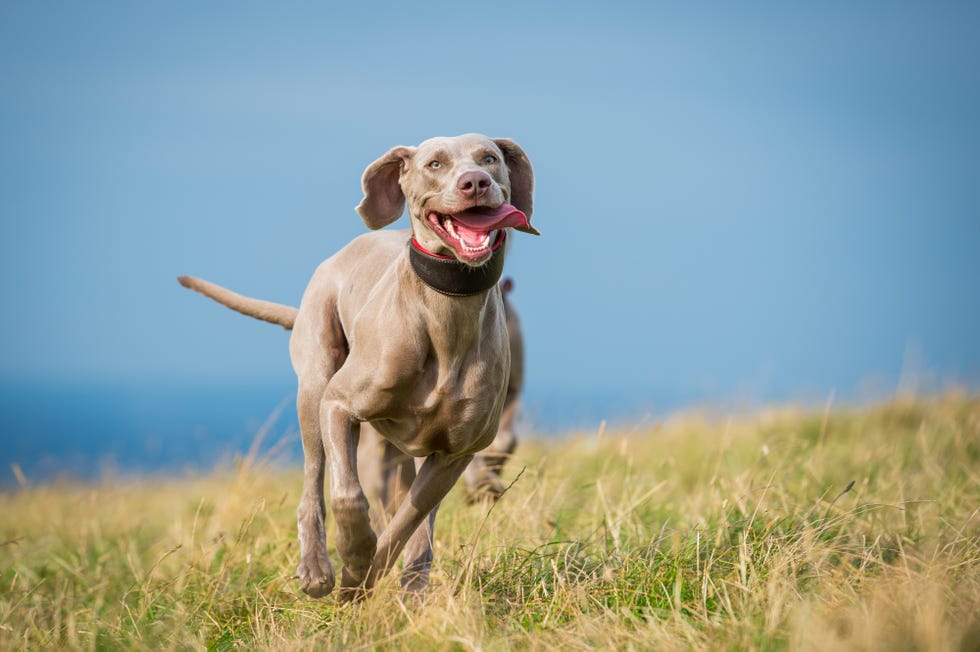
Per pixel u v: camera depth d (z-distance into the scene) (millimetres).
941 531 8180
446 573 8219
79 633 7902
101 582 9531
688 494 11117
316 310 8719
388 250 8430
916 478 10211
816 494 9883
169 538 10945
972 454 11531
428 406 7543
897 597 6570
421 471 8062
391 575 7816
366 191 7941
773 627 6398
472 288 7301
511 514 9500
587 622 6875
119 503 12844
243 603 8375
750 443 13258
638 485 10609
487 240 7113
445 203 7160
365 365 7605
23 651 7695
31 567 10430
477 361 7566
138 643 7492
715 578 7531
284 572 8898
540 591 7727
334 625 7516
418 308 7426
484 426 7734
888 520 8859
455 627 6852
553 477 10984
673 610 6984
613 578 7652
